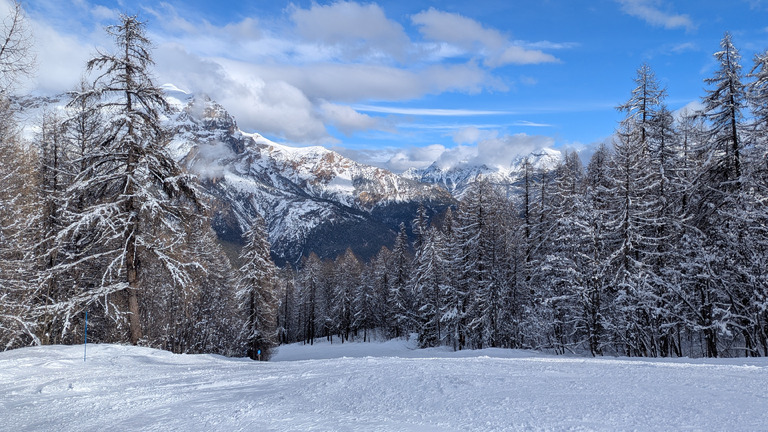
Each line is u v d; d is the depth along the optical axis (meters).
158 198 19.47
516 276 34.28
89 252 19.08
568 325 30.25
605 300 26.64
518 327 32.88
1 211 16.39
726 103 22.67
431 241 44.97
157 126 19.58
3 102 11.93
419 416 5.29
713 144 23.38
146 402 7.23
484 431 4.50
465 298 37.28
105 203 18.42
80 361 12.74
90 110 18.38
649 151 26.62
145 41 19.09
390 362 11.28
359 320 73.50
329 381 8.04
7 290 17.08
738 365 9.77
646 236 24.69
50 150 20.62
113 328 23.17
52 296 20.56
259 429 5.06
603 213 26.31
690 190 24.03
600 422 4.67
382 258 76.31
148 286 23.23
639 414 4.98
